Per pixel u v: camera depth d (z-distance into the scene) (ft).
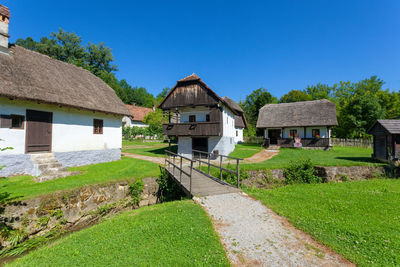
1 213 19.47
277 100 172.24
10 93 28.53
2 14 34.47
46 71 39.70
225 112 61.31
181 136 61.16
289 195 26.27
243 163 46.50
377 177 41.57
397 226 16.60
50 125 35.99
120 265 11.07
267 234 14.93
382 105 104.58
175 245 12.98
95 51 159.12
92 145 43.52
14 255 18.58
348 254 12.23
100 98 46.26
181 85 59.11
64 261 11.83
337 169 40.52
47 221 22.26
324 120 81.05
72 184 26.30
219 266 10.90
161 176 34.99
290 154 66.13
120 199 29.68
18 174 30.55
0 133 29.30
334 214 19.26
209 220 17.03
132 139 124.47
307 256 12.18
